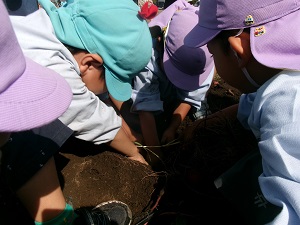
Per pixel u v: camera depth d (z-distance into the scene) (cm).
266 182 87
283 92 86
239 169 111
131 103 176
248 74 101
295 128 78
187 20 146
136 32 119
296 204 75
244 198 109
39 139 99
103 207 127
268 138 86
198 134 152
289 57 87
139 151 166
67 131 105
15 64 67
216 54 108
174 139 166
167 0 263
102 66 124
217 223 124
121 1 120
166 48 153
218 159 139
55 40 112
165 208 131
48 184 102
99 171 141
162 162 149
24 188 97
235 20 93
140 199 137
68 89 84
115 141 143
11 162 95
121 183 138
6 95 68
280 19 88
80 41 117
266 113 90
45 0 123
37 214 102
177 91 178
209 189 133
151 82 163
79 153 148
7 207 109
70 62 117
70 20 118
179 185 139
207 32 105
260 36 89
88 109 124
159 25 162
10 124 67
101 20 115
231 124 152
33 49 108
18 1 145
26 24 111
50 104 75
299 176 78
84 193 134
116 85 129
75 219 112
